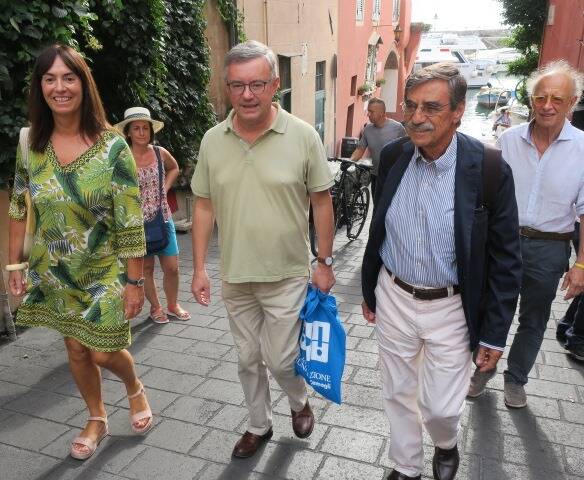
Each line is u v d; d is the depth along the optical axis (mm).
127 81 5520
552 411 3143
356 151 6777
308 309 2482
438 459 2471
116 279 2535
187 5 6680
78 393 3377
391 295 2289
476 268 2084
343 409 3152
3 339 4059
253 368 2648
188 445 2861
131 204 2453
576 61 9586
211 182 2428
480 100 34312
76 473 2664
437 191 2066
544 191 2924
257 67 2160
